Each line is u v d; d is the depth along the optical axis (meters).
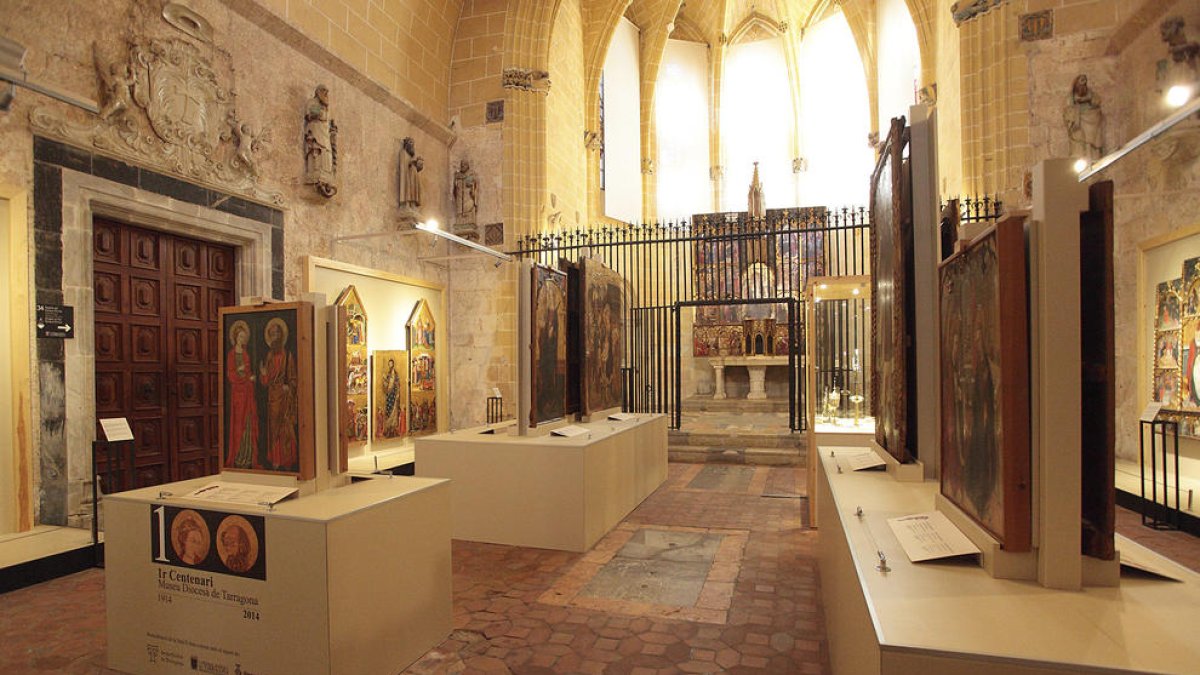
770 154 20.84
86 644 3.87
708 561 5.40
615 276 9.00
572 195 15.34
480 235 12.84
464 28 13.09
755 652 3.69
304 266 8.65
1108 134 9.38
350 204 9.76
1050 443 1.99
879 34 17.30
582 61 16.27
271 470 3.66
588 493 5.82
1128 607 1.83
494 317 12.48
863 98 19.09
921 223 3.64
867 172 19.06
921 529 2.55
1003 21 10.01
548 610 4.36
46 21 5.69
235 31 7.67
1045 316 1.98
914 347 3.70
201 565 3.32
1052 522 2.00
